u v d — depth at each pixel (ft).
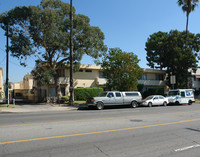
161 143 20.90
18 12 74.08
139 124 32.01
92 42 82.38
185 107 69.77
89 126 29.96
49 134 24.31
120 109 63.62
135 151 18.13
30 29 79.41
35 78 79.51
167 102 80.64
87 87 105.91
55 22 78.28
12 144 19.84
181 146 19.89
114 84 84.12
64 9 82.69
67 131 26.18
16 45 74.43
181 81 123.54
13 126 29.58
